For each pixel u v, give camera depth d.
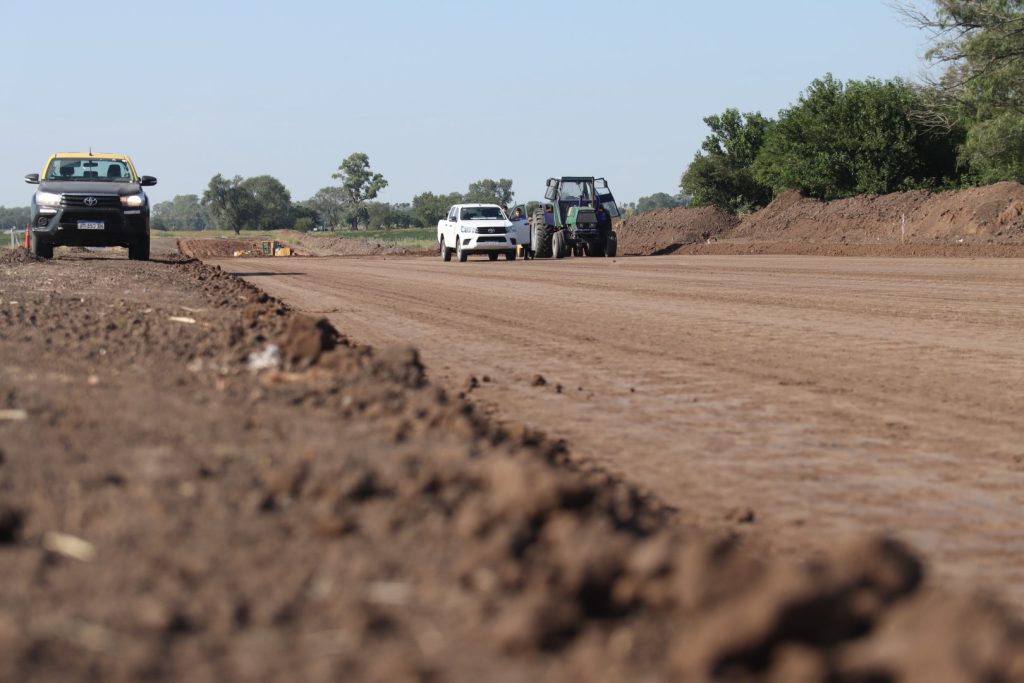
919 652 3.71
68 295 21.94
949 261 45.56
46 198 37.38
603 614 4.62
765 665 3.91
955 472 9.57
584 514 5.94
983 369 15.34
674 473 9.48
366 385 10.55
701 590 4.41
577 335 20.08
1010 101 80.06
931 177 97.38
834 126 99.00
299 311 25.02
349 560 5.23
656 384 14.39
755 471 9.57
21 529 5.62
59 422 8.39
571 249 70.31
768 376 14.96
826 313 23.42
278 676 3.99
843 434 11.17
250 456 7.42
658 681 3.97
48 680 3.87
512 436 9.84
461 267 51.09
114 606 4.60
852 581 4.49
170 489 6.44
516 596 4.76
